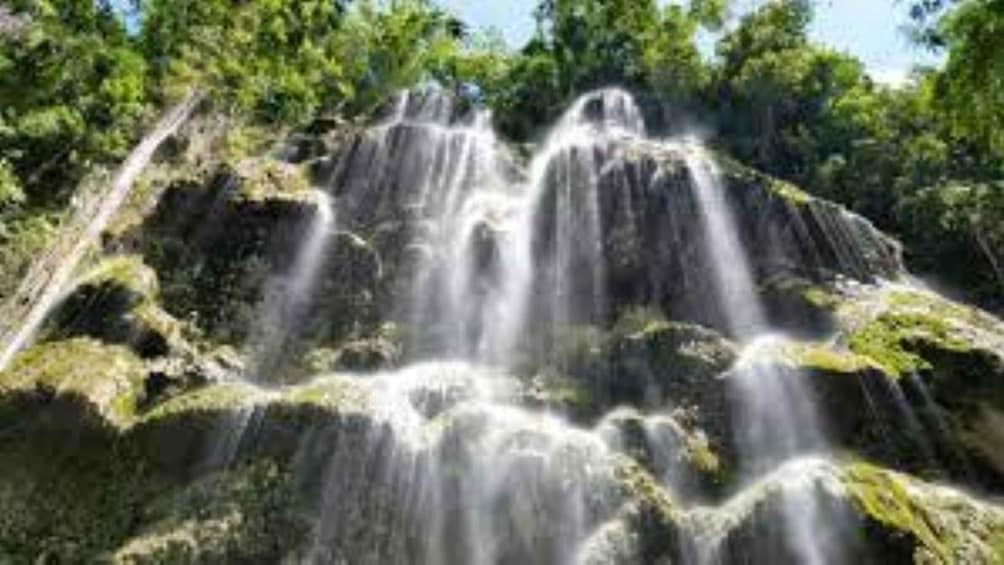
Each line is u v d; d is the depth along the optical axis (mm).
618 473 12438
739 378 14172
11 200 21000
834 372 13750
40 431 13016
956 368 14484
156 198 20375
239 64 29609
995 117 11266
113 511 12742
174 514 12305
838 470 12148
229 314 17094
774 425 13781
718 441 13719
